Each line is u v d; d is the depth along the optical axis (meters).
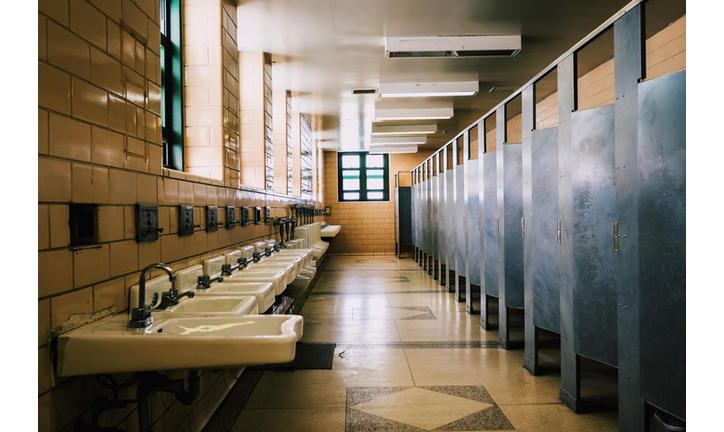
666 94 1.72
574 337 2.50
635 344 2.02
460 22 3.99
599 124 2.35
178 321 1.67
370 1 3.60
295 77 5.54
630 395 2.05
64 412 1.32
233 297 2.03
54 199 1.26
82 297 1.40
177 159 2.97
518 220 3.59
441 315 4.93
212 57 3.04
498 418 2.46
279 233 4.93
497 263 4.06
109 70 1.58
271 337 1.33
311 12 3.75
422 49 4.22
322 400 2.71
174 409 2.03
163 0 2.96
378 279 7.63
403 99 6.68
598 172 2.36
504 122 3.69
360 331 4.27
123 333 1.33
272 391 2.84
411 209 11.23
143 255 1.83
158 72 2.01
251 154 4.45
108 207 1.56
